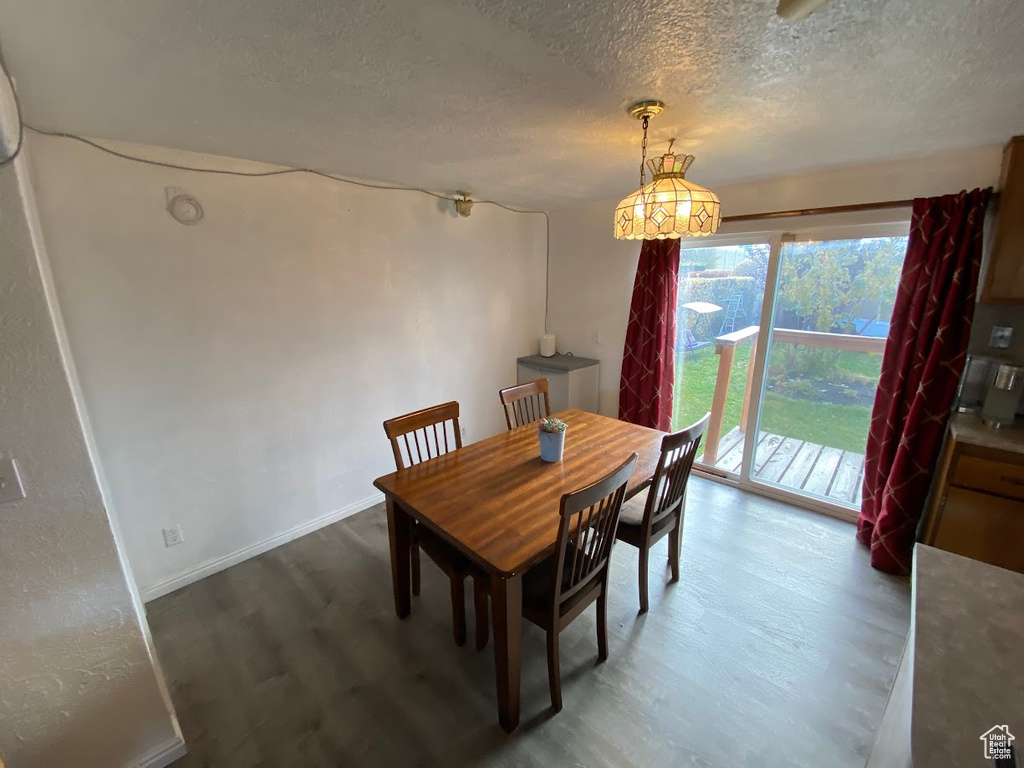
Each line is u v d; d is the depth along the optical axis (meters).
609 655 1.86
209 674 1.80
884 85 1.41
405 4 0.96
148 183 1.97
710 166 2.46
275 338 2.47
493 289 3.65
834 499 2.92
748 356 3.14
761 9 0.99
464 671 1.81
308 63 1.24
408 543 1.99
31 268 1.05
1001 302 2.01
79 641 1.27
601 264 3.71
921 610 0.88
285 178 2.38
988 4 0.97
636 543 2.00
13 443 1.10
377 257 2.85
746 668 1.80
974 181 2.16
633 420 3.52
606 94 1.47
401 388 3.14
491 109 1.59
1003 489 1.90
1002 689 0.71
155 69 1.25
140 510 2.14
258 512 2.55
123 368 2.01
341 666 1.83
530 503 1.70
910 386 2.32
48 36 1.05
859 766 1.44
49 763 1.29
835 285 2.71
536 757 1.48
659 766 1.45
